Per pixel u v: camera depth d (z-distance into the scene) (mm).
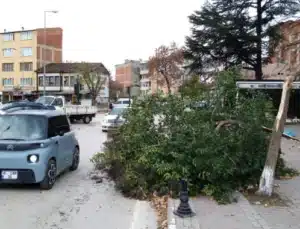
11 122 8945
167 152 8070
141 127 8875
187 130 8180
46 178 8281
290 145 16047
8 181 8055
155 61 69375
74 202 7445
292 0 34656
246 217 6246
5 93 80938
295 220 6105
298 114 28297
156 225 6129
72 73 78250
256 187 8039
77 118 32031
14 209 6906
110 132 10875
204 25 36312
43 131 8797
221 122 8273
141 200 7641
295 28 28922
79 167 11242
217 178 7750
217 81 9086
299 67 9695
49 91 79375
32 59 80688
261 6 35531
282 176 9453
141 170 8180
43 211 6816
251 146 8430
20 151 8094
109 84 86125
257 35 34562
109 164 9664
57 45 87500
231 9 36031
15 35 81938
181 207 6363
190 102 8961
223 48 36219
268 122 8859
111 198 7777
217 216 6301
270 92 24703
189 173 7789
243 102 8969
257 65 35906
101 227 6008
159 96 9055
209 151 7598
